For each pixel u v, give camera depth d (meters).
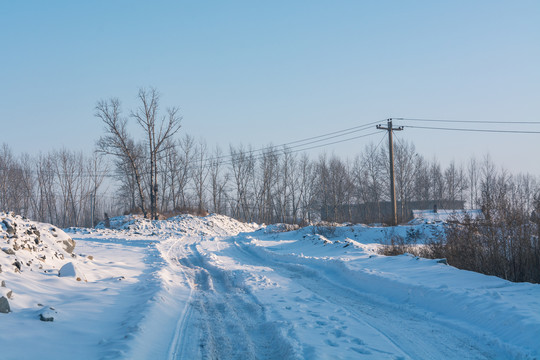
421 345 6.84
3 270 10.12
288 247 25.38
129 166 61.03
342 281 13.04
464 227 14.61
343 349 6.55
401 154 68.00
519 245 12.34
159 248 25.98
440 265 12.64
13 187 66.38
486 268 12.80
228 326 8.52
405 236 26.66
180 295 11.79
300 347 6.56
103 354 6.20
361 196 72.06
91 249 22.45
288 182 70.81
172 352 6.79
